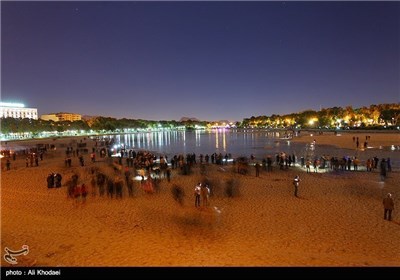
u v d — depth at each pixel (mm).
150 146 92875
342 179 29625
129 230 16047
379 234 15273
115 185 23922
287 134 131375
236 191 24297
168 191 25031
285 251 13219
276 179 29953
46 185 28375
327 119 175250
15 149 85375
